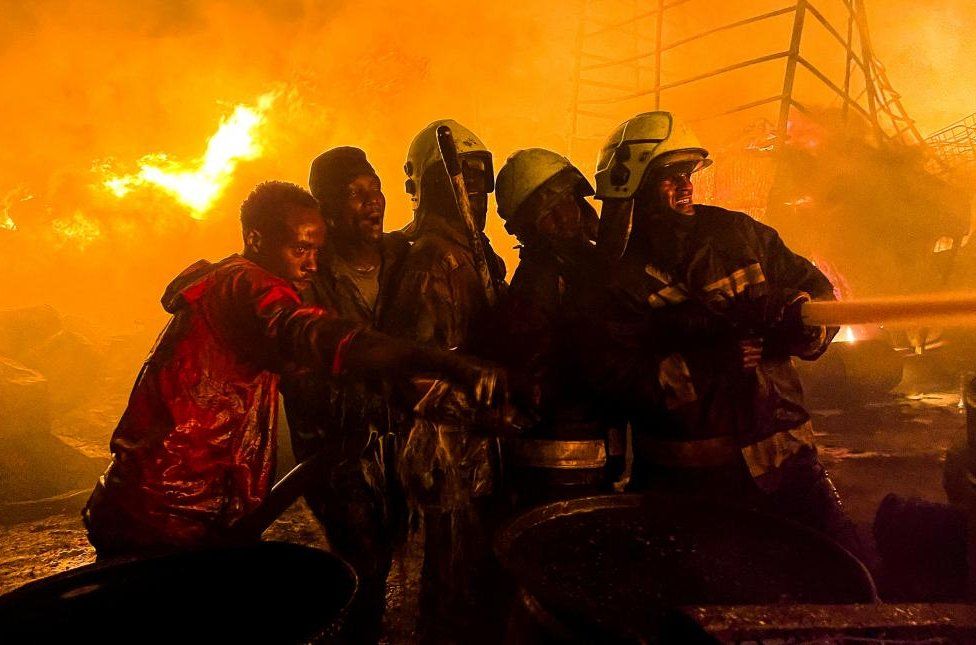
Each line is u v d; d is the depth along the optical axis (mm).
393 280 2705
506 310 2537
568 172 2709
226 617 1758
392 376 1838
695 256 2592
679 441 2465
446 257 2572
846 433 6234
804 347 2484
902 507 2494
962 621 1266
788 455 2570
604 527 1963
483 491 2580
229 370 2037
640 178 2570
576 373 2553
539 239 2693
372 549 2570
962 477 2102
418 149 2812
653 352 2494
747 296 2553
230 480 2047
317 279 2658
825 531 2568
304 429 2646
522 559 1738
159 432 1954
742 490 2527
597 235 2848
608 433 2736
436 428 2514
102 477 2053
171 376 1982
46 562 3746
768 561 1767
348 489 2551
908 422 6566
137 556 1711
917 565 2379
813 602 1570
